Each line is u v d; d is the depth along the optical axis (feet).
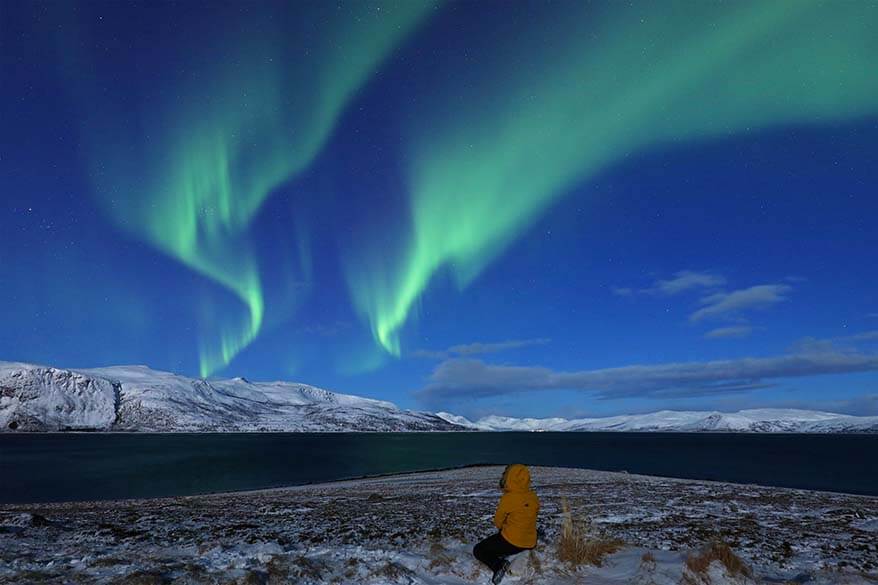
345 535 42.93
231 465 341.62
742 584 24.73
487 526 48.11
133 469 310.24
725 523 48.85
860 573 28.35
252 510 72.43
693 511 59.11
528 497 27.78
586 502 69.97
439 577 29.14
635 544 36.01
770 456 466.70
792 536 40.78
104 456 443.73
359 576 28.48
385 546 37.22
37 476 268.41
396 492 104.83
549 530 43.73
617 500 72.69
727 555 27.02
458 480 144.25
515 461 385.91
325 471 291.58
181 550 36.40
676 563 27.48
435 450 568.82
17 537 42.09
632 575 26.12
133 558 33.45
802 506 66.39
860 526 48.52
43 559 33.04
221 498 111.04
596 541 31.73
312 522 54.24
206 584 26.16
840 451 572.10
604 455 485.15
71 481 241.35
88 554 35.01
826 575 27.68
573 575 27.09
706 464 356.38
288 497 103.35
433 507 70.23
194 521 56.90
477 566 29.78
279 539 40.81
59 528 48.73
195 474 276.00
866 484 215.10
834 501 75.25
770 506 65.57
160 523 54.65
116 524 53.21
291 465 341.21
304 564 30.14
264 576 27.91
